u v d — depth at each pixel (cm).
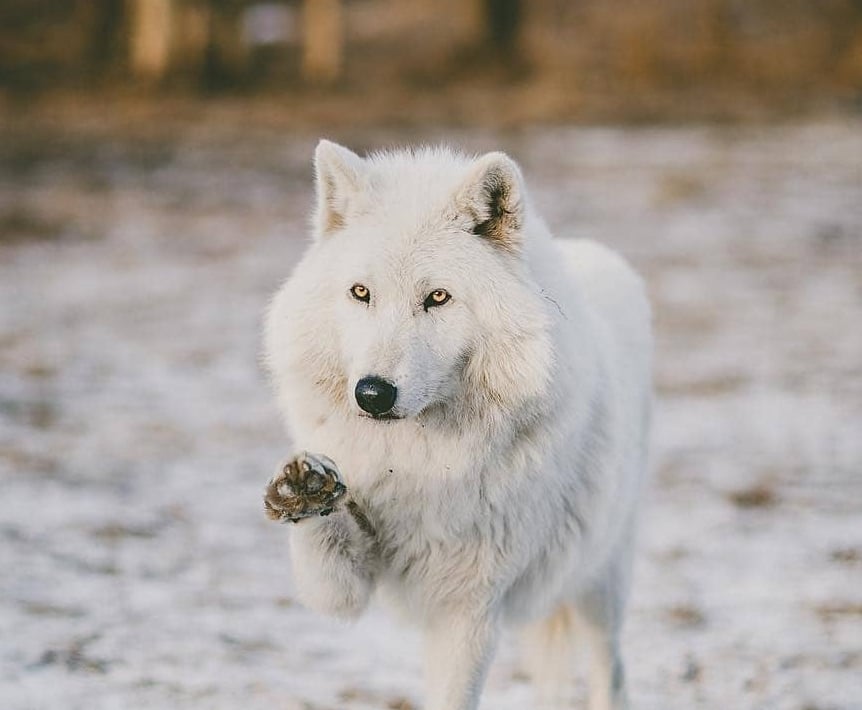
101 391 2266
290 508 840
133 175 4659
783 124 5719
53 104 6100
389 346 864
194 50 6856
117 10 7350
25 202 4159
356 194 927
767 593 1403
